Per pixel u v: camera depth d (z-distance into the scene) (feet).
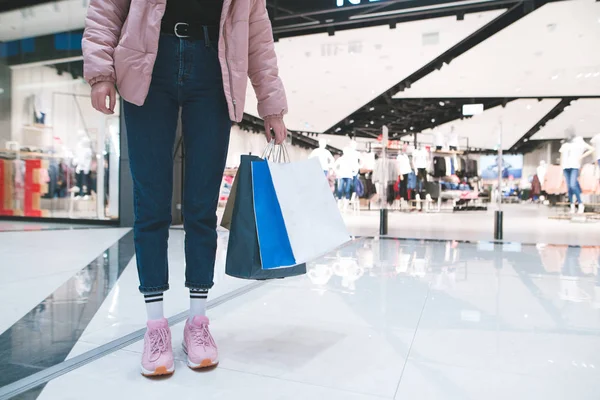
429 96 27.40
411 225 19.43
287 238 3.75
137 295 6.35
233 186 4.16
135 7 3.45
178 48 3.67
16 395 3.10
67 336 4.49
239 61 3.82
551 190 27.91
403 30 17.94
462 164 30.40
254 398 3.09
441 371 3.61
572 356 3.97
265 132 4.34
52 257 10.03
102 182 19.85
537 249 11.51
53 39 20.85
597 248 11.78
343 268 8.59
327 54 20.48
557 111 29.50
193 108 3.84
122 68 3.42
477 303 5.88
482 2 15.21
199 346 3.70
